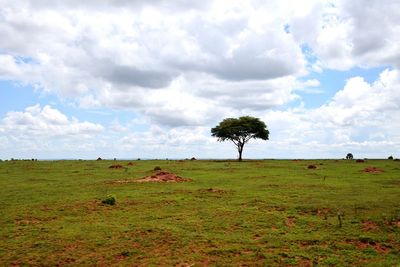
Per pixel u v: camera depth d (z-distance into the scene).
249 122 98.94
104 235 20.34
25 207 27.19
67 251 18.08
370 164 71.00
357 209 25.11
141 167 63.91
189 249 18.22
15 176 48.12
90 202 28.80
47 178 45.78
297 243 19.12
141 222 22.89
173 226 21.92
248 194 32.03
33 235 20.39
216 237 19.88
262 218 23.55
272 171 55.81
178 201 29.20
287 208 26.02
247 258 17.11
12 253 17.80
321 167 63.81
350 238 19.77
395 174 49.59
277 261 16.78
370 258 17.25
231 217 23.84
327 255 17.52
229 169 59.78
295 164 73.12
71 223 22.83
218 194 32.25
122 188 36.34
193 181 42.38
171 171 55.62
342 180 42.53
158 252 17.91
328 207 25.81
